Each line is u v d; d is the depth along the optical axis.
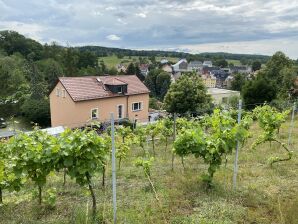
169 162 8.74
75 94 25.56
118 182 6.64
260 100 27.78
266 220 4.54
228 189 5.77
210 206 5.01
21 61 63.28
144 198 5.44
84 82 27.25
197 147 5.88
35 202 5.50
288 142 10.35
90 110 26.23
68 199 5.60
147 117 31.20
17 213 5.00
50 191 5.38
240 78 67.75
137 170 7.77
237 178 6.50
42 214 4.94
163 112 36.12
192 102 29.33
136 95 29.48
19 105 39.47
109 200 5.42
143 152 11.37
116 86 27.62
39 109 33.41
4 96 41.31
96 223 4.47
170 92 30.33
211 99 31.17
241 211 4.79
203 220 4.47
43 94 43.03
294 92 31.77
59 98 26.78
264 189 5.81
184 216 4.70
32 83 46.06
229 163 7.98
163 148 12.44
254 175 6.73
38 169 4.93
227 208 4.90
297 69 38.69
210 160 5.81
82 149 4.34
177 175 6.83
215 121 6.59
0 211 5.10
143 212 4.84
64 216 4.84
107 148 5.12
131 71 78.31
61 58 71.25
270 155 8.69
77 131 4.69
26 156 4.75
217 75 106.94
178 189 5.86
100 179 6.98
